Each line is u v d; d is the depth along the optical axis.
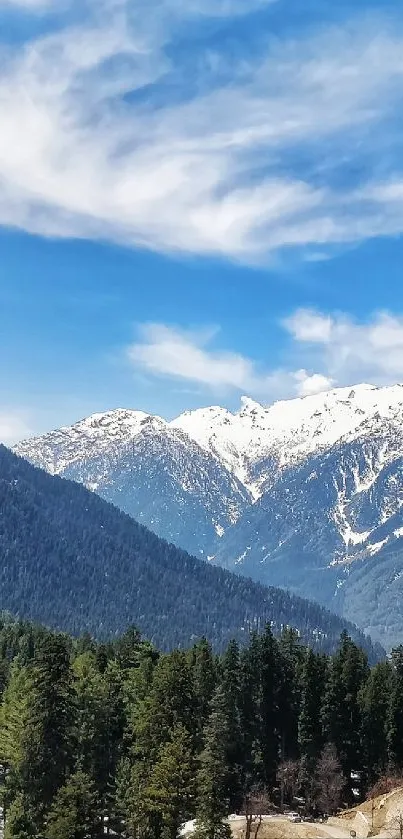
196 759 100.88
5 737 115.88
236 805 122.44
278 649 142.88
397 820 99.50
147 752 106.50
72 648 178.12
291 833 102.44
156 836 95.75
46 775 98.19
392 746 133.62
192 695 118.12
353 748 134.50
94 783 98.12
